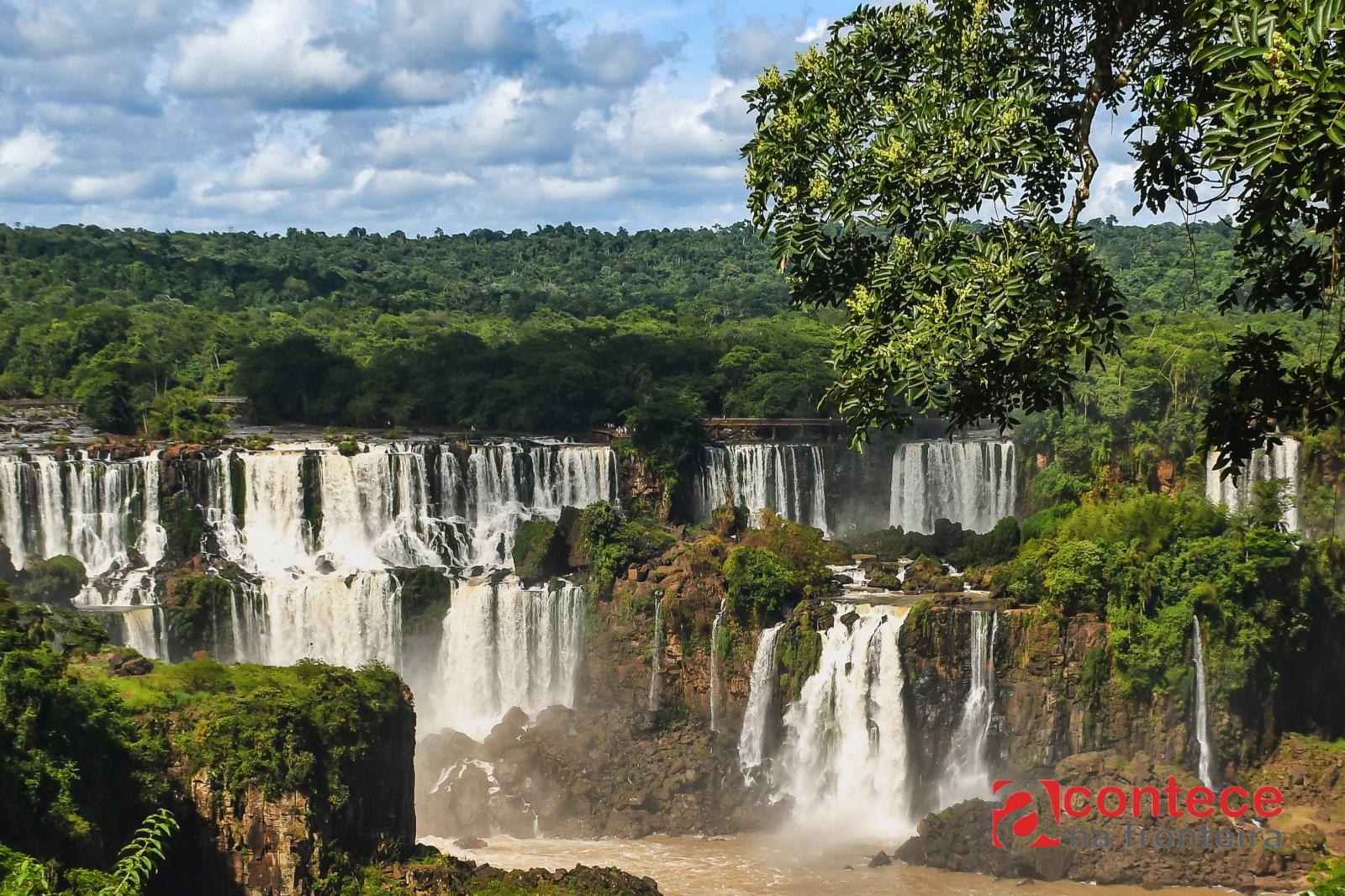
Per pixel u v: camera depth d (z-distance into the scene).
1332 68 20.52
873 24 31.64
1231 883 84.50
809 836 95.12
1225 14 22.67
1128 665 96.75
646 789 97.69
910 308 29.20
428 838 92.69
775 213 30.83
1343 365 26.48
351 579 110.25
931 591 109.69
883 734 100.69
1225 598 97.75
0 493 110.81
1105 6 30.06
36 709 64.88
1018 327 28.03
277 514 118.69
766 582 105.69
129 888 24.97
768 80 31.97
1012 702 98.75
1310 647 101.19
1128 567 98.94
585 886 76.25
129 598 107.50
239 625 108.31
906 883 84.94
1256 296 28.23
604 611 109.62
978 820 88.94
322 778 73.75
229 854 71.31
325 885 71.81
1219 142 21.94
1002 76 30.16
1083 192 28.72
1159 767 95.38
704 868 87.75
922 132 28.92
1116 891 83.81
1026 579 102.44
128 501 114.31
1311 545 104.12
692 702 107.12
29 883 25.58
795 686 103.62
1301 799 95.38
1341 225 25.12
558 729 103.12
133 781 69.81
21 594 103.69
